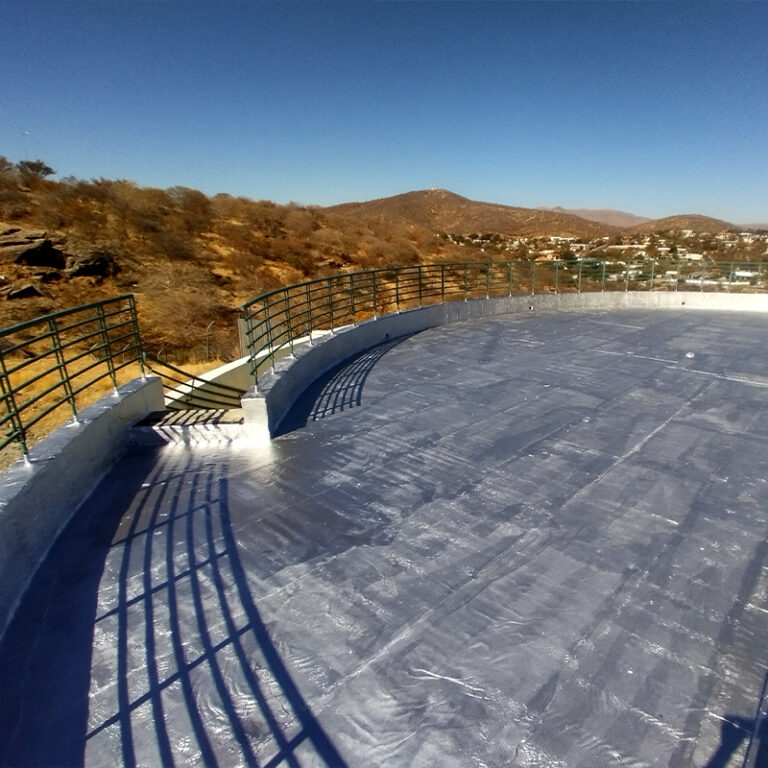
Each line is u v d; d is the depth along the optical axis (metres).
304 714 2.32
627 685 2.45
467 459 4.95
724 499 4.16
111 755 2.16
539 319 13.02
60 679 2.55
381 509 4.07
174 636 2.80
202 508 4.13
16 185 27.19
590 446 5.22
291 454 5.14
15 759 2.16
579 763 2.10
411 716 2.30
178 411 5.75
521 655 2.62
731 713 2.31
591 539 3.63
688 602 3.00
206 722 2.30
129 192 31.97
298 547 3.59
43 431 8.48
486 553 3.48
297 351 7.50
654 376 7.75
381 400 6.75
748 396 6.78
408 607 2.98
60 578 3.32
